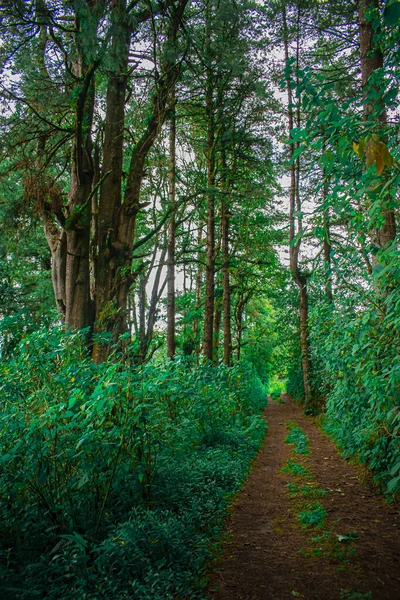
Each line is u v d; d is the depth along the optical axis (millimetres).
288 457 8820
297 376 23688
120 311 8961
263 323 30922
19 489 3949
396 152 3352
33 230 11289
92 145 10383
